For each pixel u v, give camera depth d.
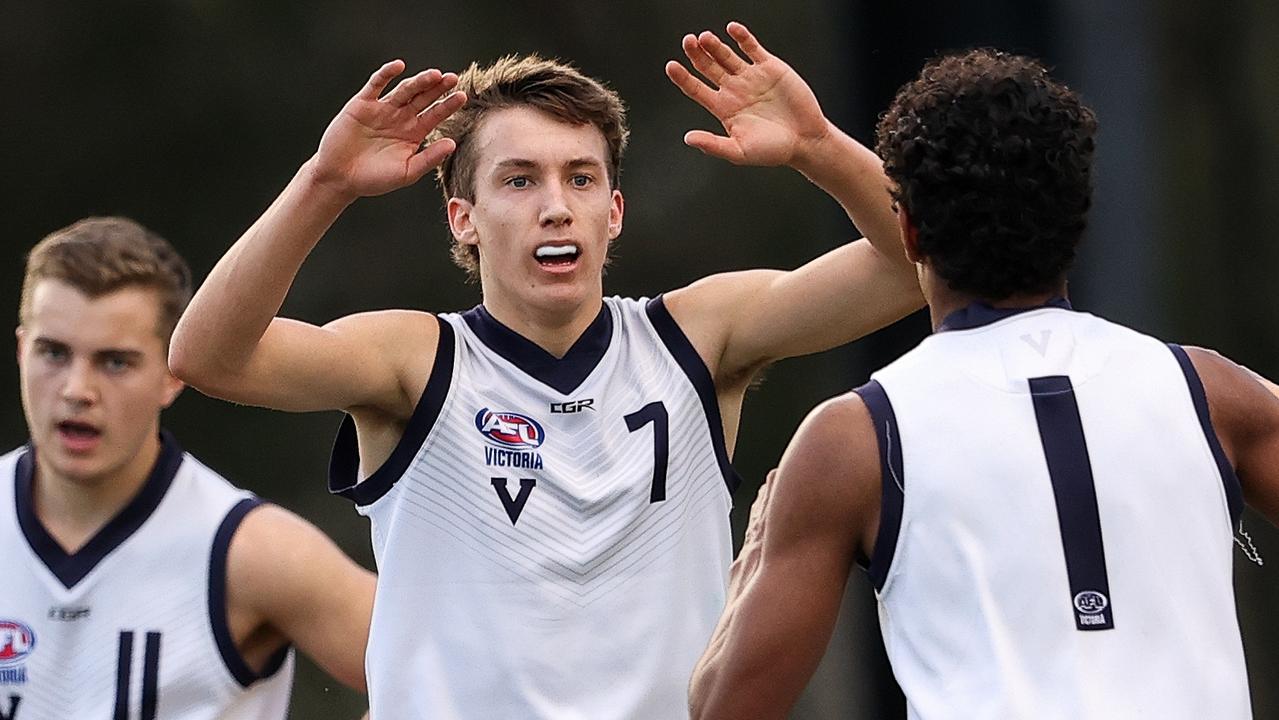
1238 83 43.66
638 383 14.12
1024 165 10.65
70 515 16.11
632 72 56.47
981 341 10.80
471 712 13.54
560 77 14.15
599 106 14.17
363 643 15.80
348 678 15.84
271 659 16.23
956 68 11.09
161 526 16.06
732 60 13.34
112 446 15.84
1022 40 35.41
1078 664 10.11
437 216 54.72
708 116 56.03
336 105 56.72
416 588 13.73
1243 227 43.53
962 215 10.73
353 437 14.24
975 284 10.91
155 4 55.91
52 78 55.72
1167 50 42.72
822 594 10.69
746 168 55.56
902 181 11.05
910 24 34.91
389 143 12.96
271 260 12.88
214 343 13.04
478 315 14.25
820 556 10.69
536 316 14.00
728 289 14.51
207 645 15.91
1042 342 10.77
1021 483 10.38
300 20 56.38
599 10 56.34
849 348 34.44
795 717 44.72
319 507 52.19
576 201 13.88
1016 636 10.21
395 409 13.95
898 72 35.19
